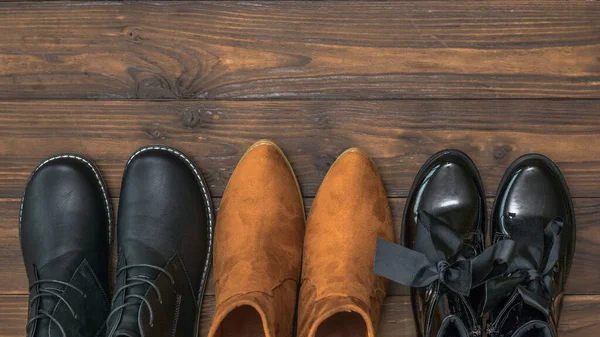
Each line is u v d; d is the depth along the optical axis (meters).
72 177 1.11
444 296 0.97
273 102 1.12
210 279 1.14
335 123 1.12
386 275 1.00
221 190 1.13
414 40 1.11
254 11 1.12
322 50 1.12
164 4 1.12
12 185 1.13
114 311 1.02
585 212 1.10
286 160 1.11
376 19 1.11
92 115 1.13
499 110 1.11
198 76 1.12
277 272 1.03
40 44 1.13
